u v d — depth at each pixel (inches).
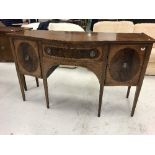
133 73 63.7
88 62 62.5
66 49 60.9
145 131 65.8
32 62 70.0
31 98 86.3
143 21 127.7
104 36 64.4
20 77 77.5
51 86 96.7
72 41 57.4
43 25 111.8
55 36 64.1
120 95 88.9
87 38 60.8
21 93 90.1
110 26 108.2
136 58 60.4
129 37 62.0
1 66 123.4
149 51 58.9
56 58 64.4
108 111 76.9
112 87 95.8
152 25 107.4
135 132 65.4
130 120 71.4
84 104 81.9
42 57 66.6
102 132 65.5
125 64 61.7
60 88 94.9
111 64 61.8
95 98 86.4
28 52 68.3
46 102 78.0
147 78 105.2
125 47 58.3
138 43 57.2
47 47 63.2
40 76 72.1
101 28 108.5
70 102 83.4
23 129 67.0
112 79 65.2
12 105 80.9
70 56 62.3
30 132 65.6
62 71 114.8
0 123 69.9
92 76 108.1
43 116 73.9
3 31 74.2
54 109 78.4
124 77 64.6
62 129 67.0
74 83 100.0
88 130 66.4
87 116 73.9
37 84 95.3
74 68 119.1
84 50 59.9
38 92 91.4
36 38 61.9
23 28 81.5
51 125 69.0
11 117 73.2
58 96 87.9
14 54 71.9
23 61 71.6
